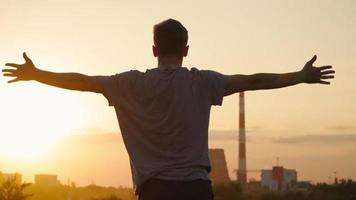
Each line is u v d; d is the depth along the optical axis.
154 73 5.36
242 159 179.75
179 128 5.23
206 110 5.32
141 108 5.32
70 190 167.38
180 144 5.23
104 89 5.41
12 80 5.48
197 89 5.32
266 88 5.53
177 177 5.17
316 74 5.51
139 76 5.37
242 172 179.75
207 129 5.34
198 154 5.24
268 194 157.88
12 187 39.59
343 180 153.75
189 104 5.27
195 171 5.21
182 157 5.21
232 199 154.25
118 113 5.39
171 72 5.34
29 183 40.75
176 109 5.25
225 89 5.42
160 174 5.19
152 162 5.23
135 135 5.32
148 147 5.28
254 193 169.38
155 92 5.28
